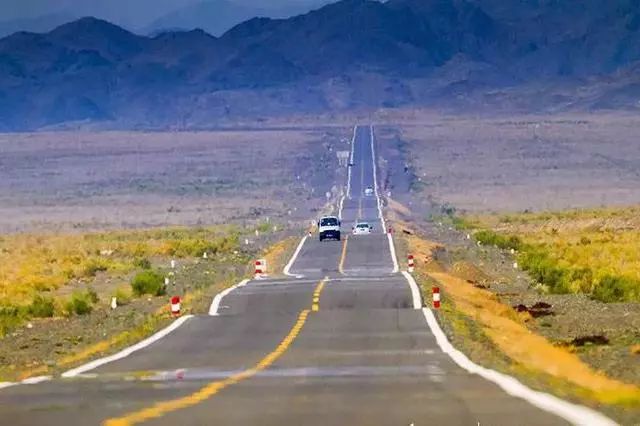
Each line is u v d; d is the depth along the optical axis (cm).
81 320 12200
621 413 5200
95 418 5194
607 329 11112
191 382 6656
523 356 8638
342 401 5709
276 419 5109
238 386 6419
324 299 12606
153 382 6669
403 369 7206
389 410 5362
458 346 8594
